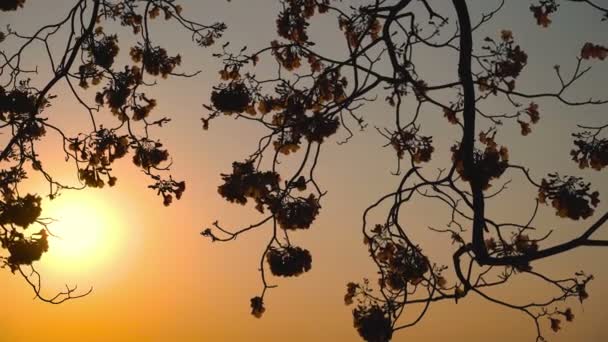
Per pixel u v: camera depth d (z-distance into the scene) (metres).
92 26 7.43
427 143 7.52
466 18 6.40
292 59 7.94
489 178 6.68
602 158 6.67
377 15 7.10
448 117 7.59
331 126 7.41
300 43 7.92
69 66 7.43
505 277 6.53
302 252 6.97
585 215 6.51
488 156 6.70
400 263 7.21
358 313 6.89
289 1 7.97
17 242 7.29
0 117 7.79
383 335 6.74
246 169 6.95
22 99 7.72
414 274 7.18
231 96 7.49
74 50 7.42
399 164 7.08
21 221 7.29
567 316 6.55
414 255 7.17
